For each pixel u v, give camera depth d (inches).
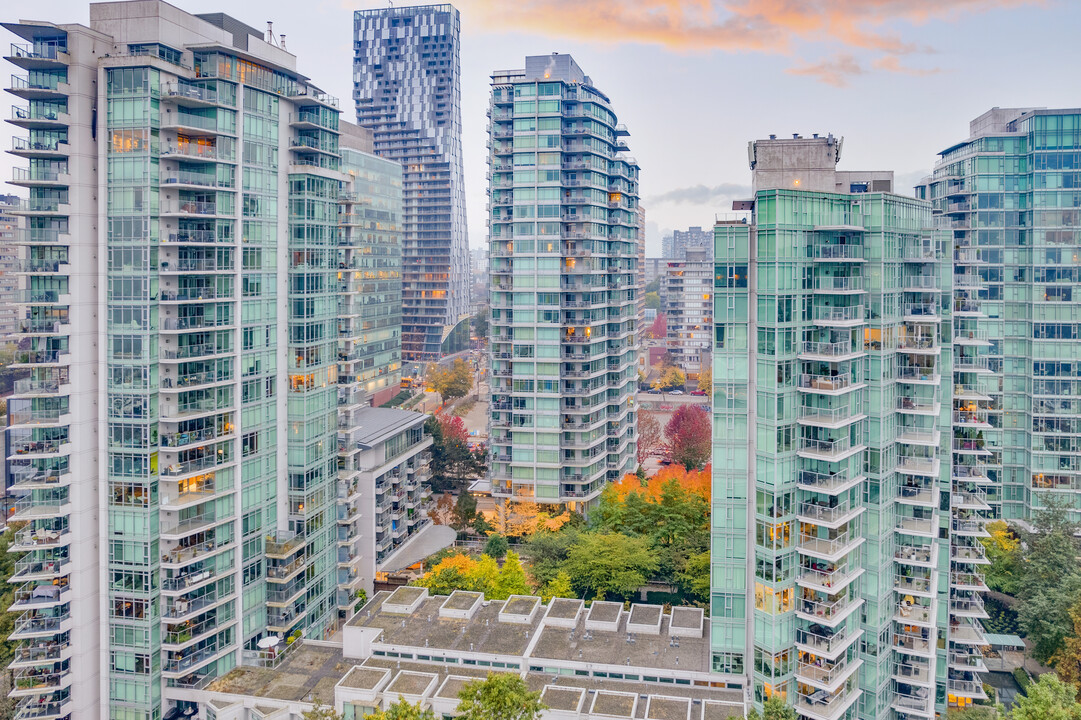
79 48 3083.2
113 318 3159.5
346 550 4367.6
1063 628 3324.3
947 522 3139.8
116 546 3191.4
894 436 3095.5
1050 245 4805.6
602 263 5812.0
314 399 3927.2
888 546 3080.7
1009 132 5098.4
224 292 3405.5
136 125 3112.7
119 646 3203.7
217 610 3361.2
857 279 2982.3
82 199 3125.0
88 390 3161.9
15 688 3102.9
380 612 3558.1
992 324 4950.8
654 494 5012.3
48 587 3132.4
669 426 7618.1
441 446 6427.2
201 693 3157.0
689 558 4077.3
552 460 5452.8
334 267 4119.1
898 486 3127.5
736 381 2910.9
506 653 3147.1
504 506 5472.4
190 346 3284.9
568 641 3243.1
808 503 2903.5
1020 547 4279.0
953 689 3169.3
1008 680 3604.8
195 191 3312.0
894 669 3142.2
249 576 3535.9
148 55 3147.1
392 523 4977.9
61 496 3117.6
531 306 5423.2
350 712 2881.4
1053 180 4785.9
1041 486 4813.0
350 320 4596.5
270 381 3700.8
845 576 2896.2
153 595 3179.1
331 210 4079.7
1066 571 3688.5
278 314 3750.0
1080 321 4758.9
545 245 5398.6
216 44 3336.6
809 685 2930.6
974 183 4997.5
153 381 3157.0
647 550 4160.9
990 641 3634.4
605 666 3024.1
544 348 5428.2
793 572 2906.0
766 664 2891.2
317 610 3988.7
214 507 3363.7
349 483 4421.8
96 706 3216.0
